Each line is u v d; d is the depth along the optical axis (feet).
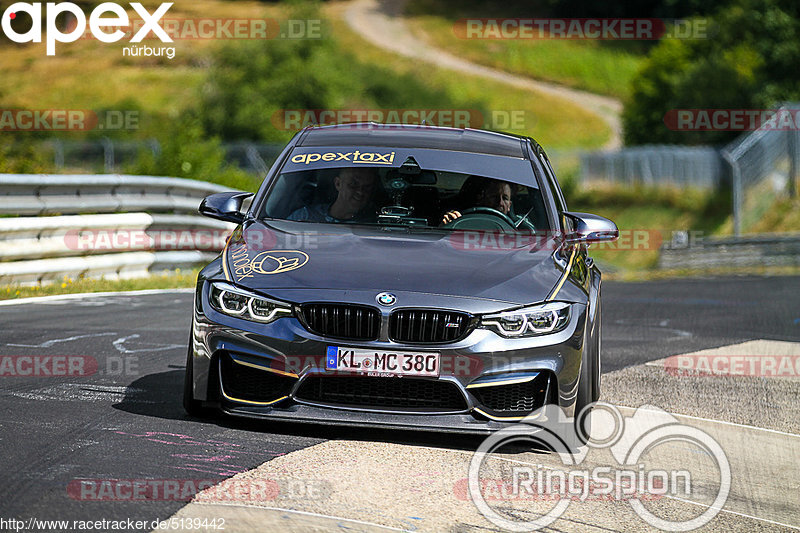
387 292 53.57
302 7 574.97
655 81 581.94
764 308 150.61
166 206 155.12
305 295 53.67
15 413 56.44
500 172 68.80
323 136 72.84
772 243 293.64
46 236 124.57
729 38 548.31
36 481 43.24
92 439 51.16
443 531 40.50
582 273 61.82
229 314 54.60
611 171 472.44
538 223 65.77
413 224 64.08
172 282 142.82
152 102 627.87
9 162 219.00
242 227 63.05
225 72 553.23
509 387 54.24
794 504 49.44
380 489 45.50
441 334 53.16
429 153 69.82
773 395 77.87
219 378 54.75
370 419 53.01
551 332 54.60
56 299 116.16
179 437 52.49
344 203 65.26
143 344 85.25
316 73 555.28
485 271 57.06
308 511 41.39
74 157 329.11
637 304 153.48
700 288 195.21
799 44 507.30
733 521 45.88
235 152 355.56
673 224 410.31
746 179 379.35
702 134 475.72
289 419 53.06
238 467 47.32
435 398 53.57
